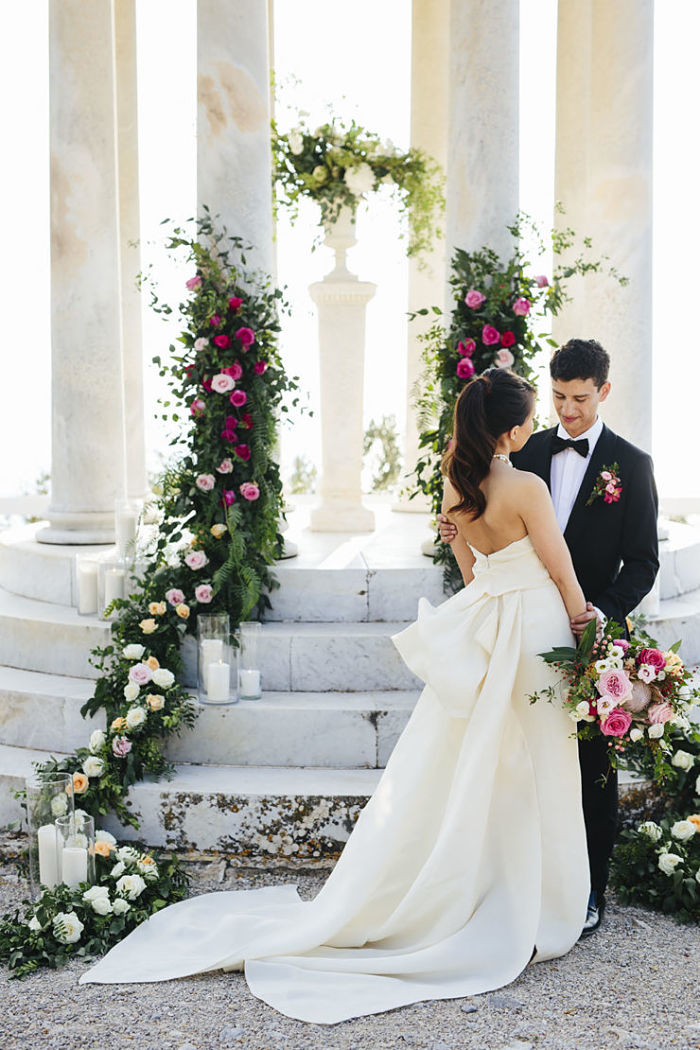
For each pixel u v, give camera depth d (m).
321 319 8.56
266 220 6.62
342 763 5.78
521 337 6.47
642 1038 3.68
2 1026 3.82
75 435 7.74
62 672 6.62
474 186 6.55
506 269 6.52
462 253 6.46
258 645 6.07
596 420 4.75
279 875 5.19
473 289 6.49
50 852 4.75
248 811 5.35
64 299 7.57
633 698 4.26
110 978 4.18
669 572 7.34
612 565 4.69
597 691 4.28
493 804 4.35
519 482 4.32
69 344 7.62
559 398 4.65
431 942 4.29
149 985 4.15
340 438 8.66
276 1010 3.90
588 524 4.66
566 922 4.38
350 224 8.41
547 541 4.32
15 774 5.70
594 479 4.66
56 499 7.95
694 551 7.74
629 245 7.18
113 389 7.75
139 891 4.75
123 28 9.70
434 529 6.81
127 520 6.80
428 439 6.69
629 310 7.21
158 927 4.61
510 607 4.38
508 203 6.55
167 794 5.39
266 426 6.43
